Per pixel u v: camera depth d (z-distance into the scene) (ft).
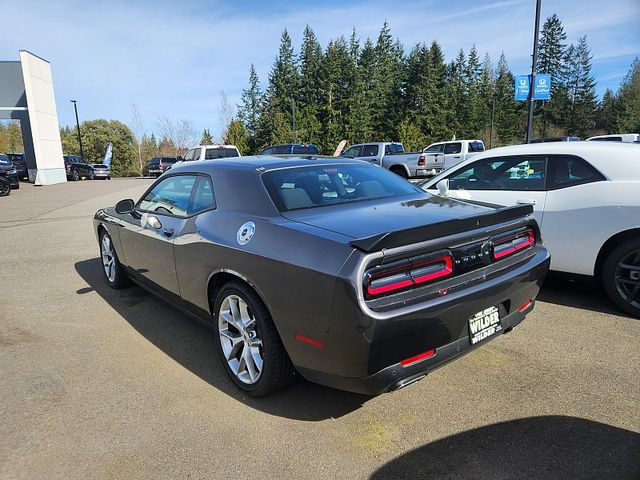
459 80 243.81
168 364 11.55
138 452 8.18
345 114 207.00
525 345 12.05
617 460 7.64
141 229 13.80
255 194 10.26
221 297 10.30
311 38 225.35
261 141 201.36
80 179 116.26
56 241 28.37
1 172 65.46
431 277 8.02
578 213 14.29
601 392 9.74
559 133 238.89
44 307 15.94
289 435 8.59
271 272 8.62
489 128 238.27
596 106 237.45
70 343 12.91
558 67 233.76
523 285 9.59
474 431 8.54
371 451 8.07
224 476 7.54
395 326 7.37
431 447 8.13
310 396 9.95
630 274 13.65
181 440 8.49
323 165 11.98
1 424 9.09
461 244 8.62
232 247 9.62
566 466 7.53
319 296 7.73
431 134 211.82
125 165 246.68
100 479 7.52
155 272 13.39
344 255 7.57
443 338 8.10
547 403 9.38
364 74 223.92
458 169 17.81
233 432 8.71
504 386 10.07
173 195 13.07
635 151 13.91
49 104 99.25
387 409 9.34
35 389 10.41
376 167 13.23
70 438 8.60
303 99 218.59
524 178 15.80
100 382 10.69
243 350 9.94
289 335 8.50
